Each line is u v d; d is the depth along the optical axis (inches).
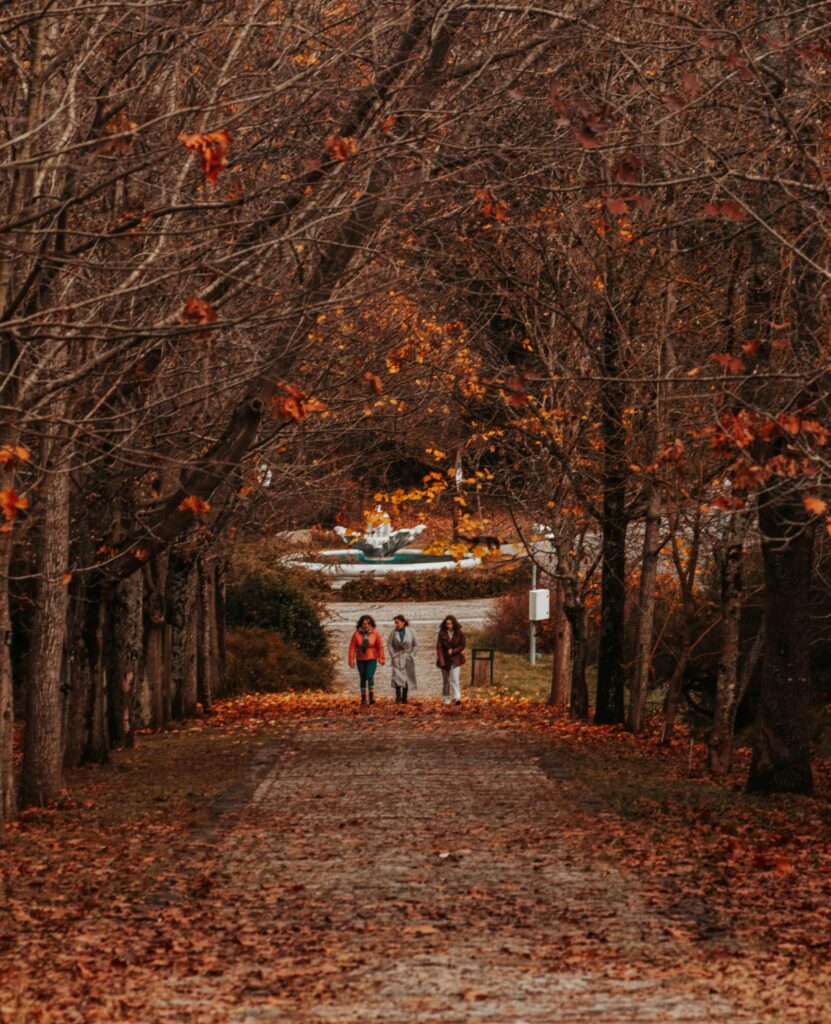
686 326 1595.7
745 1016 580.4
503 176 988.6
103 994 641.0
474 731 1980.8
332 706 2512.3
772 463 899.4
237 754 1721.2
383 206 1000.2
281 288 1064.8
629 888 888.9
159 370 1125.1
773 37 1114.1
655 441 1573.6
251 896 879.7
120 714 1791.3
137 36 973.2
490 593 4702.3
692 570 1674.5
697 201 1486.2
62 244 972.6
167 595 2265.0
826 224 1055.6
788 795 1301.7
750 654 1667.1
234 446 1189.1
